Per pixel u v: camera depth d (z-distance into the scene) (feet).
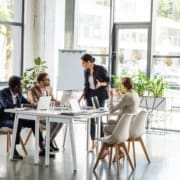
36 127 28.02
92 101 30.89
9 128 29.43
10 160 28.84
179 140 35.60
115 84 39.50
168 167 28.22
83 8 42.60
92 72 32.48
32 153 30.58
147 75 40.09
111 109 28.84
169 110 39.37
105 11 41.55
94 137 31.65
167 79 39.50
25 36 41.91
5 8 40.83
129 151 31.07
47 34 42.14
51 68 41.91
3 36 40.75
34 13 42.39
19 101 30.01
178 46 39.01
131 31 40.75
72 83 39.22
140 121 28.17
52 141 31.14
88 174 26.58
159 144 34.06
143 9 40.16
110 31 41.34
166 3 39.34
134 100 28.50
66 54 39.52
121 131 26.58
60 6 42.19
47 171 26.91
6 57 41.04
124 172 27.09
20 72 42.01
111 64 41.47
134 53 40.68
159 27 39.70
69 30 42.70
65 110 28.94
